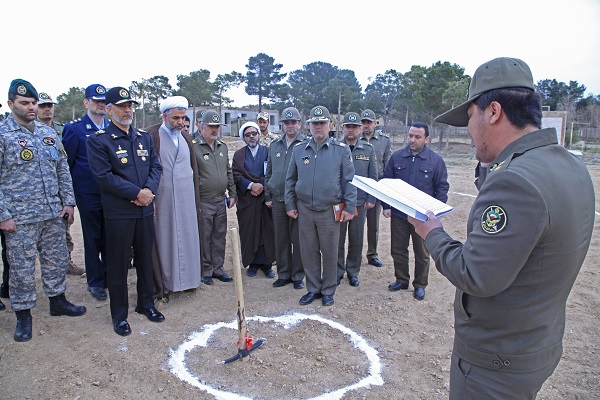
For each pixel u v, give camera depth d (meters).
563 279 1.47
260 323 4.11
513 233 1.38
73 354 3.45
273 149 5.11
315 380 3.19
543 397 3.00
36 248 3.75
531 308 1.47
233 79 37.06
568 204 1.41
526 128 1.53
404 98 26.14
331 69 55.94
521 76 1.55
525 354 1.52
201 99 34.72
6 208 3.48
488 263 1.41
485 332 1.58
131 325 3.99
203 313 4.31
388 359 3.50
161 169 4.13
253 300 4.68
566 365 3.39
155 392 3.01
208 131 5.00
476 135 1.65
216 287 5.05
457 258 1.55
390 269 5.78
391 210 4.83
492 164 1.62
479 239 1.45
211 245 5.29
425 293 4.88
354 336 3.88
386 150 6.34
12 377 3.12
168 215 4.44
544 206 1.36
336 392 3.06
